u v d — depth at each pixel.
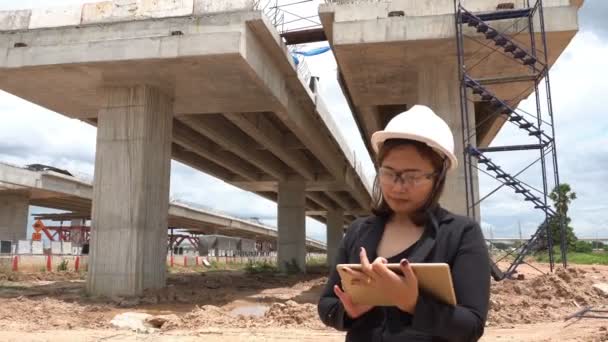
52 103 26.48
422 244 2.26
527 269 34.38
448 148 2.28
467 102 21.53
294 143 35.97
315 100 30.42
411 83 24.91
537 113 20.00
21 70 21.30
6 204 46.78
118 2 20.83
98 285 20.20
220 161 38.84
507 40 19.77
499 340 10.12
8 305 15.73
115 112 21.81
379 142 2.43
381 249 2.38
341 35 20.84
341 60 22.41
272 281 31.33
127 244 20.34
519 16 20.16
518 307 15.02
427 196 2.33
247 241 81.19
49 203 55.31
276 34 22.00
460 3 20.09
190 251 82.06
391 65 22.86
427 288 2.05
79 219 69.50
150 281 20.86
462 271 2.15
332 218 67.31
